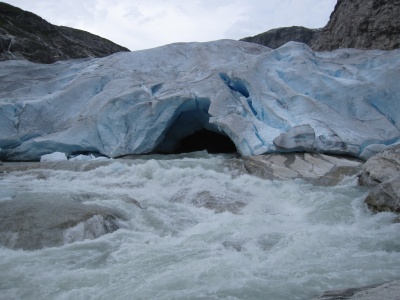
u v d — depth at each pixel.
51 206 7.69
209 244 6.35
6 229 6.77
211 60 19.50
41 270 5.43
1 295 4.76
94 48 38.47
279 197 9.09
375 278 4.84
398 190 7.58
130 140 15.30
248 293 4.54
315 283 4.75
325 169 10.48
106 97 17.19
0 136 15.62
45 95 18.83
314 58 16.97
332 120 12.76
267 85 15.05
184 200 9.00
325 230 6.75
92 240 6.52
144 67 21.00
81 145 15.74
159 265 5.49
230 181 10.05
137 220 7.53
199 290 4.63
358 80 14.66
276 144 11.63
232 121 13.51
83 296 4.64
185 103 15.44
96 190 9.47
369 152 11.30
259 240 6.38
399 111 13.35
